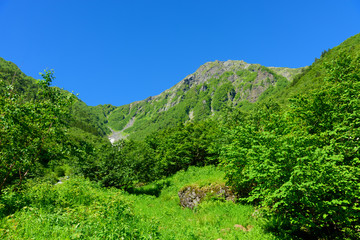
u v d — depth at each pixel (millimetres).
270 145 9570
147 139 53219
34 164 11297
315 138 9391
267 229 9664
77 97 11578
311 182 7078
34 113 9820
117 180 21531
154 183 26562
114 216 7652
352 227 8312
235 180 13547
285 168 8477
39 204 8938
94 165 21359
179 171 31359
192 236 8336
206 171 25062
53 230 6312
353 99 9883
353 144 8789
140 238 6371
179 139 39844
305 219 7863
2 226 6160
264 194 9297
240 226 10258
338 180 7438
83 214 7902
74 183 12828
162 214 13203
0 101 9125
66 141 11344
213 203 14461
